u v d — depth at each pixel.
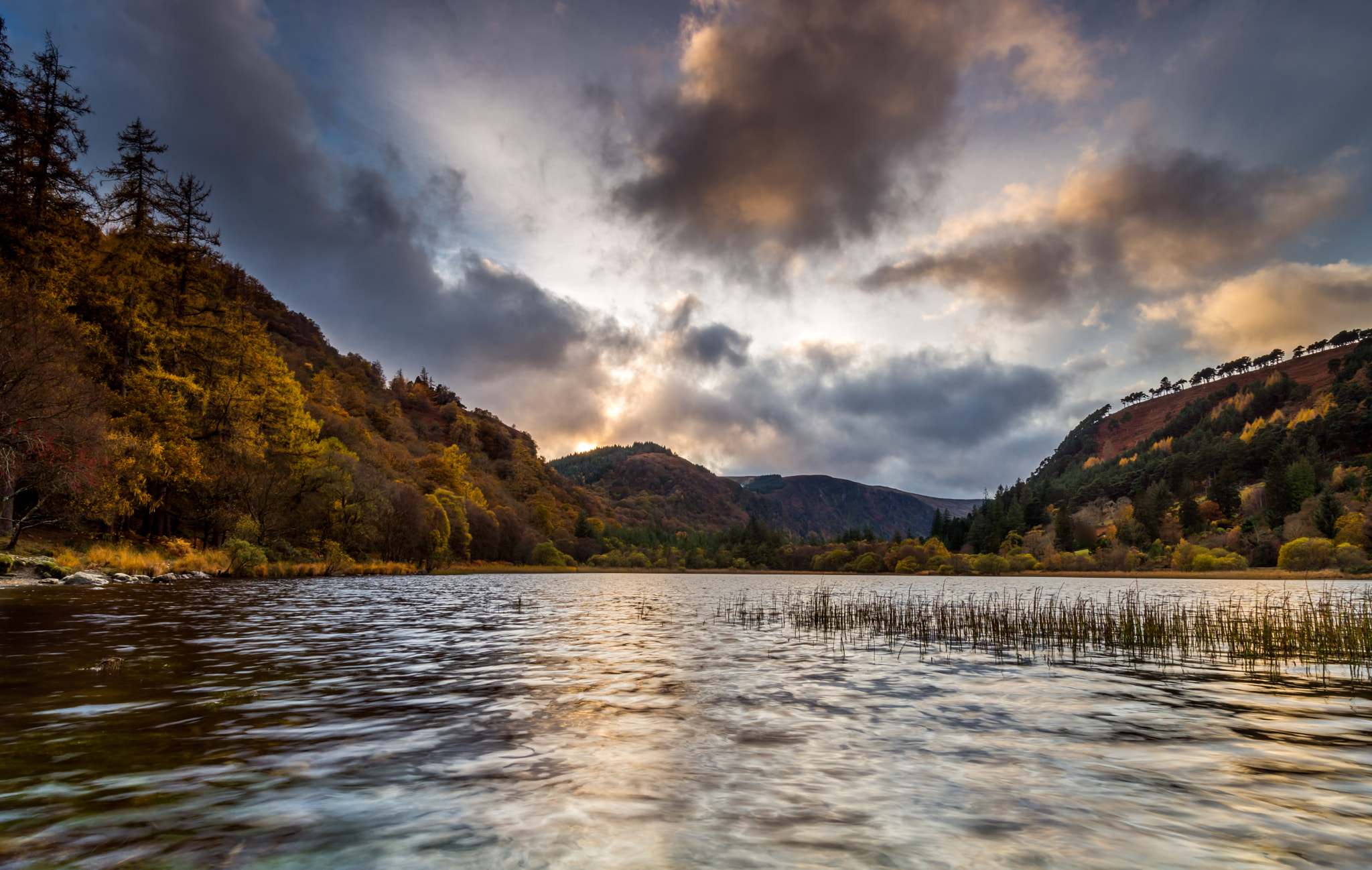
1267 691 10.74
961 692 10.46
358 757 6.42
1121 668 13.30
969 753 6.95
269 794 5.39
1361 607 20.28
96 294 42.03
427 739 7.11
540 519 153.75
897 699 9.85
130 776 5.73
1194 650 15.97
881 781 6.01
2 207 36.19
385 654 13.22
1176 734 7.84
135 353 44.75
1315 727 8.22
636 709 8.83
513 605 29.86
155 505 42.53
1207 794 5.72
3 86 37.03
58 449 30.59
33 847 4.32
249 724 7.54
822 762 6.57
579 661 13.10
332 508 59.28
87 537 38.97
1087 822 5.06
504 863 4.20
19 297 31.56
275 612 21.09
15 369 29.36
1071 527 139.62
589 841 4.57
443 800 5.33
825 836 4.71
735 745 7.19
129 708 8.09
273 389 54.34
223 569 41.81
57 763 6.03
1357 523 98.50
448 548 91.75
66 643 12.94
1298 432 185.75
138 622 16.64
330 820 4.88
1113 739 7.56
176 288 50.72
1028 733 7.83
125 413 40.78
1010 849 4.54
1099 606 28.36
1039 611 20.31
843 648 16.06
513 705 8.86
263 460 51.47
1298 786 5.97
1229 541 117.81
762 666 13.04
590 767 6.27
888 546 155.75
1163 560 117.69
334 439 70.44
